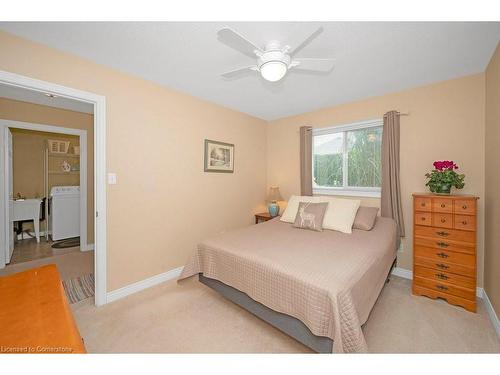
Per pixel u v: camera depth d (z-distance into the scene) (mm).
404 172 2709
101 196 2104
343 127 3229
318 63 1809
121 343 1601
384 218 2738
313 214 2611
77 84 1949
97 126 2088
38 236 4098
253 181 3854
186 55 1948
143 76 2357
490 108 2021
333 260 1642
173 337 1662
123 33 1643
